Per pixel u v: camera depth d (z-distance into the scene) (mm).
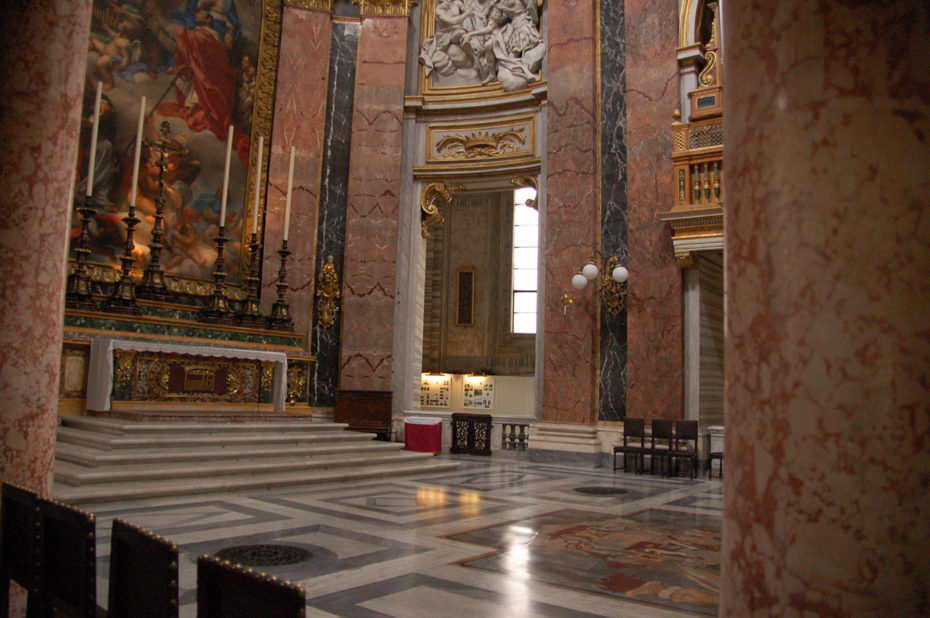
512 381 20422
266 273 13250
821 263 1310
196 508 6508
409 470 9570
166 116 12305
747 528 1363
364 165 13766
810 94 1362
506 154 13648
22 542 3029
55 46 3693
